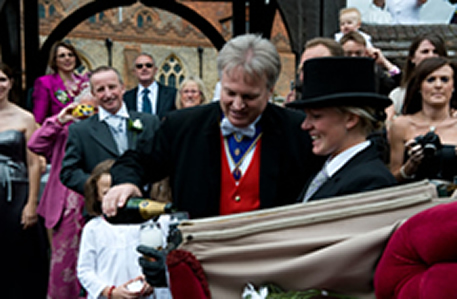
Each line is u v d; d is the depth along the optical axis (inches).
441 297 58.7
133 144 164.9
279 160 103.0
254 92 93.1
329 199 80.1
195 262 79.1
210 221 81.0
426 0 243.6
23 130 197.3
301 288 77.0
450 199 80.4
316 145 86.9
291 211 80.5
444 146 121.3
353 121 83.1
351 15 200.5
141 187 104.7
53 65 237.3
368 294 75.7
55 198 179.6
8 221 190.1
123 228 133.7
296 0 225.3
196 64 1344.7
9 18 299.7
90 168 162.4
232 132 103.3
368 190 80.6
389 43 219.5
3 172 188.9
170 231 82.4
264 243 78.8
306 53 129.5
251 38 94.1
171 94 261.1
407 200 79.0
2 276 189.0
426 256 61.9
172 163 104.7
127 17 1294.3
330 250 75.4
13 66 302.2
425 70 136.3
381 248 74.7
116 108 167.0
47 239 228.2
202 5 1307.8
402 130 140.6
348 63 83.4
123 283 131.3
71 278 177.6
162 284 87.7
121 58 1290.6
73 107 180.1
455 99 140.6
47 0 1101.7
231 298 79.9
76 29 1245.7
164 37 1317.7
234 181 102.7
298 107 84.6
